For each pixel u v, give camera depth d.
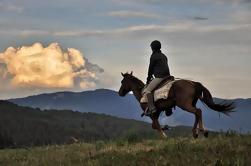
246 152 11.98
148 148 14.59
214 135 15.71
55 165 14.19
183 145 13.57
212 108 16.55
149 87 17.98
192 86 16.86
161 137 17.12
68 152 16.55
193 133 16.09
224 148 12.63
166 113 17.98
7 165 15.65
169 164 11.73
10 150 19.95
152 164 11.93
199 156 12.05
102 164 12.77
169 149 13.27
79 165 13.30
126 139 17.12
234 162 11.16
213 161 11.50
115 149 15.35
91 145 17.80
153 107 17.77
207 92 16.77
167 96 17.17
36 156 16.72
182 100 16.70
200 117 16.27
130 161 12.58
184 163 11.61
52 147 18.94
